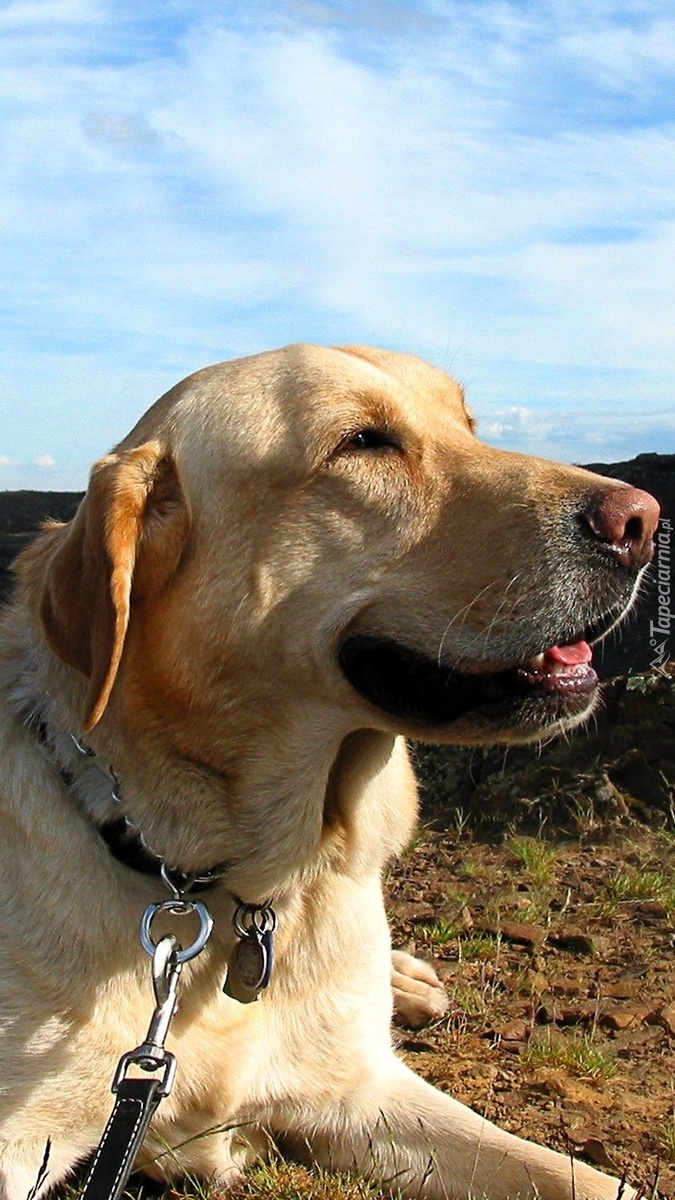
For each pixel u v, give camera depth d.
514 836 1.40
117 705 0.87
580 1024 1.06
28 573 0.96
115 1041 0.85
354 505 0.89
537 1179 0.85
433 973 1.11
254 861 0.88
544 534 0.87
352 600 0.89
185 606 0.88
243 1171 0.90
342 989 0.91
